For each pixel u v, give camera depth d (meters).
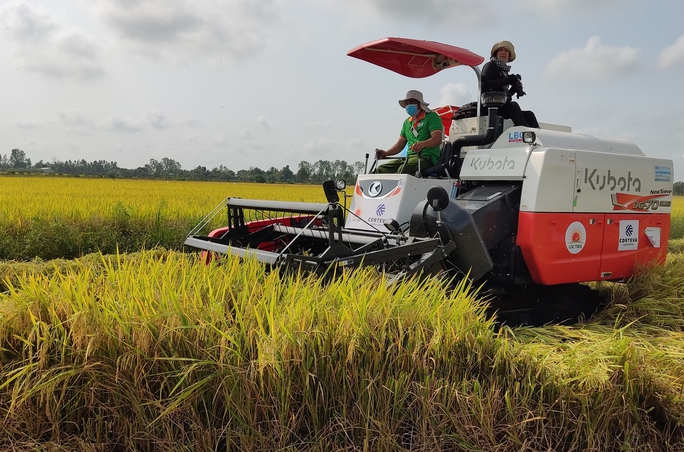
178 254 5.06
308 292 3.10
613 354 3.14
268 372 2.57
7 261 7.27
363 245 4.42
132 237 10.62
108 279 3.26
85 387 2.56
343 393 2.67
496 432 2.74
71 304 2.76
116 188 27.25
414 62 6.20
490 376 2.85
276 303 3.01
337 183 3.89
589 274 5.05
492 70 5.80
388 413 2.67
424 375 2.79
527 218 4.71
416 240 4.15
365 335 2.77
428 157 5.86
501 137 5.21
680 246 11.67
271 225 5.64
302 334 2.65
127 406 2.58
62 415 2.59
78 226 10.41
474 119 5.82
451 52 5.34
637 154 5.68
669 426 3.02
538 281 4.81
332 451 2.59
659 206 5.59
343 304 2.93
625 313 4.95
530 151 4.75
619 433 2.93
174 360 2.61
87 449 2.47
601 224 5.08
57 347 2.62
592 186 4.97
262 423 2.59
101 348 2.63
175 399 2.55
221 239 5.34
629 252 5.35
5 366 2.58
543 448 2.77
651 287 5.11
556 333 4.05
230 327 2.77
